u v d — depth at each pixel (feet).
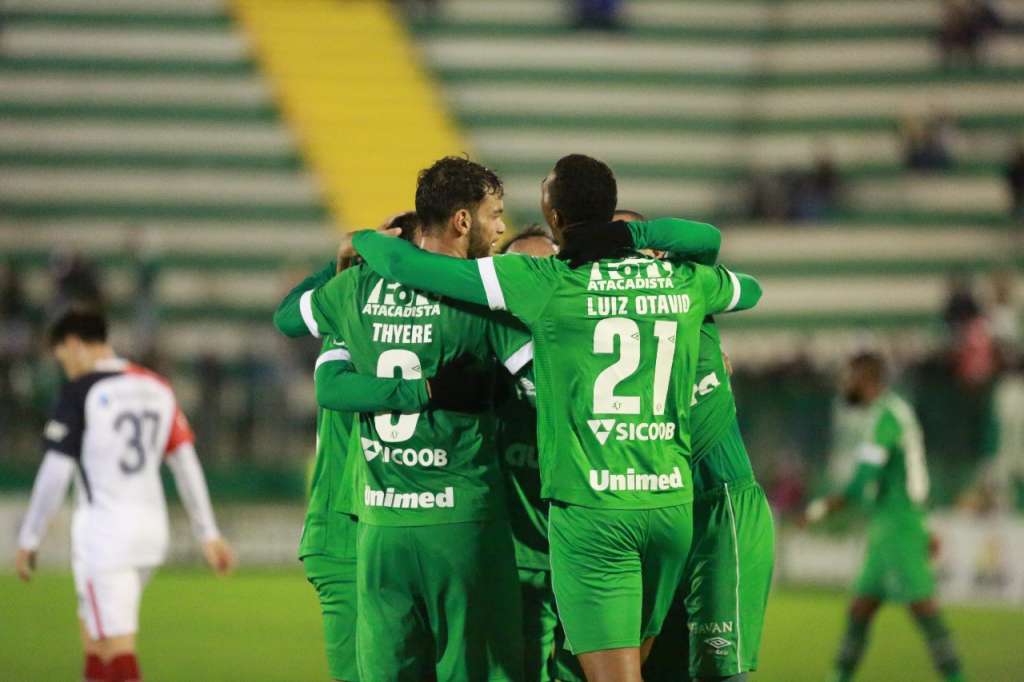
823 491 182.70
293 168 288.71
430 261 57.57
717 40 325.83
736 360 236.22
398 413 58.85
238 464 201.57
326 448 65.10
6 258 263.90
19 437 199.00
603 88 314.55
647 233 60.29
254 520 199.21
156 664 115.03
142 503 80.84
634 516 57.52
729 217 285.43
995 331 224.33
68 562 189.06
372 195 285.43
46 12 306.55
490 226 60.23
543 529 64.69
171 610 148.77
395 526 59.00
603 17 325.42
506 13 328.70
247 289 265.34
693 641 64.23
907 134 286.66
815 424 184.65
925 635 104.73
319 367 61.16
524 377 60.75
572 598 57.77
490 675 59.72
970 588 172.35
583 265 58.59
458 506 58.75
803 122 305.12
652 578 59.52
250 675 110.01
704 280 60.59
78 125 289.33
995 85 301.43
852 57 316.19
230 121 295.07
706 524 63.98
